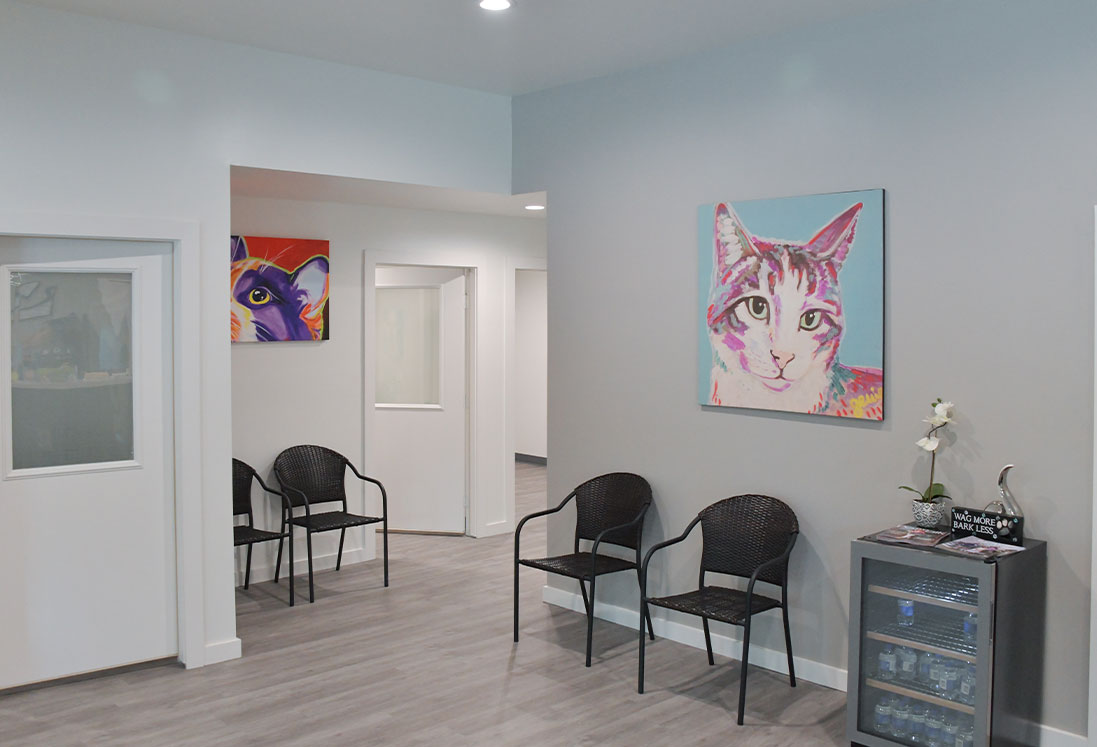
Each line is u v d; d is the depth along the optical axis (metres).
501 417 6.62
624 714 3.58
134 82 3.86
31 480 3.74
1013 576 3.07
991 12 3.35
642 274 4.51
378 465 6.64
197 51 4.04
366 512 5.85
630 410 4.58
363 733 3.38
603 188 4.67
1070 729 3.25
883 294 3.65
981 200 3.39
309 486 5.44
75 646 3.87
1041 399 3.27
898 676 3.25
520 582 5.45
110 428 3.93
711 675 4.01
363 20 3.83
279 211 5.43
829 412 3.81
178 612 4.11
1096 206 3.12
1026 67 3.28
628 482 4.50
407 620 4.72
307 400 5.58
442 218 6.19
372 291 5.84
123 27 3.83
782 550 3.85
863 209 3.69
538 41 4.11
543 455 10.25
